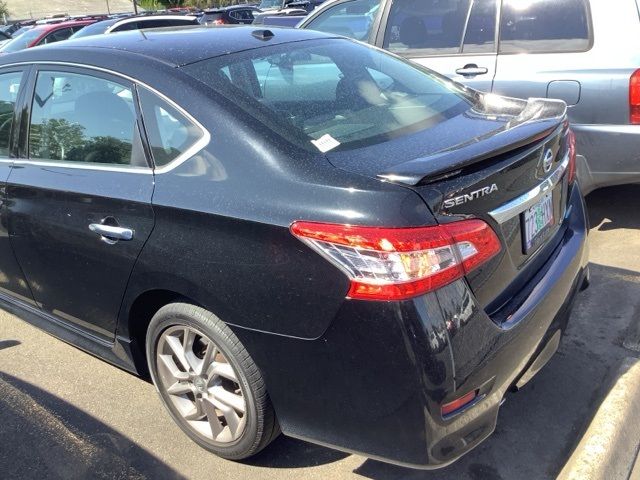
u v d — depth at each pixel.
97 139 2.73
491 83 4.55
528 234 2.32
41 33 12.44
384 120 2.55
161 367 2.70
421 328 1.91
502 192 2.15
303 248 2.03
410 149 2.27
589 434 2.51
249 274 2.16
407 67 3.17
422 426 1.99
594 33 4.18
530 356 2.28
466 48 4.69
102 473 2.60
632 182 4.21
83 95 2.81
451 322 1.96
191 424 2.68
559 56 4.29
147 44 2.81
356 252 1.94
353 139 2.34
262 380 2.30
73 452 2.73
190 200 2.29
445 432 2.02
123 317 2.70
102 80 2.72
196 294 2.33
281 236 2.07
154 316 2.59
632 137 4.05
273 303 2.12
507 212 2.16
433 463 2.06
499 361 2.10
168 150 2.46
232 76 2.55
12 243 3.12
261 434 2.40
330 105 2.57
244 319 2.21
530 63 4.39
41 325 3.29
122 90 2.64
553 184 2.47
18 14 51.50
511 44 4.49
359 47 3.20
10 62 3.23
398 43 5.06
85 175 2.71
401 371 1.95
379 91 2.81
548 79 4.31
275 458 2.63
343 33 5.49
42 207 2.86
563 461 2.50
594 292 3.63
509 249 2.22
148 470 2.61
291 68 2.76
